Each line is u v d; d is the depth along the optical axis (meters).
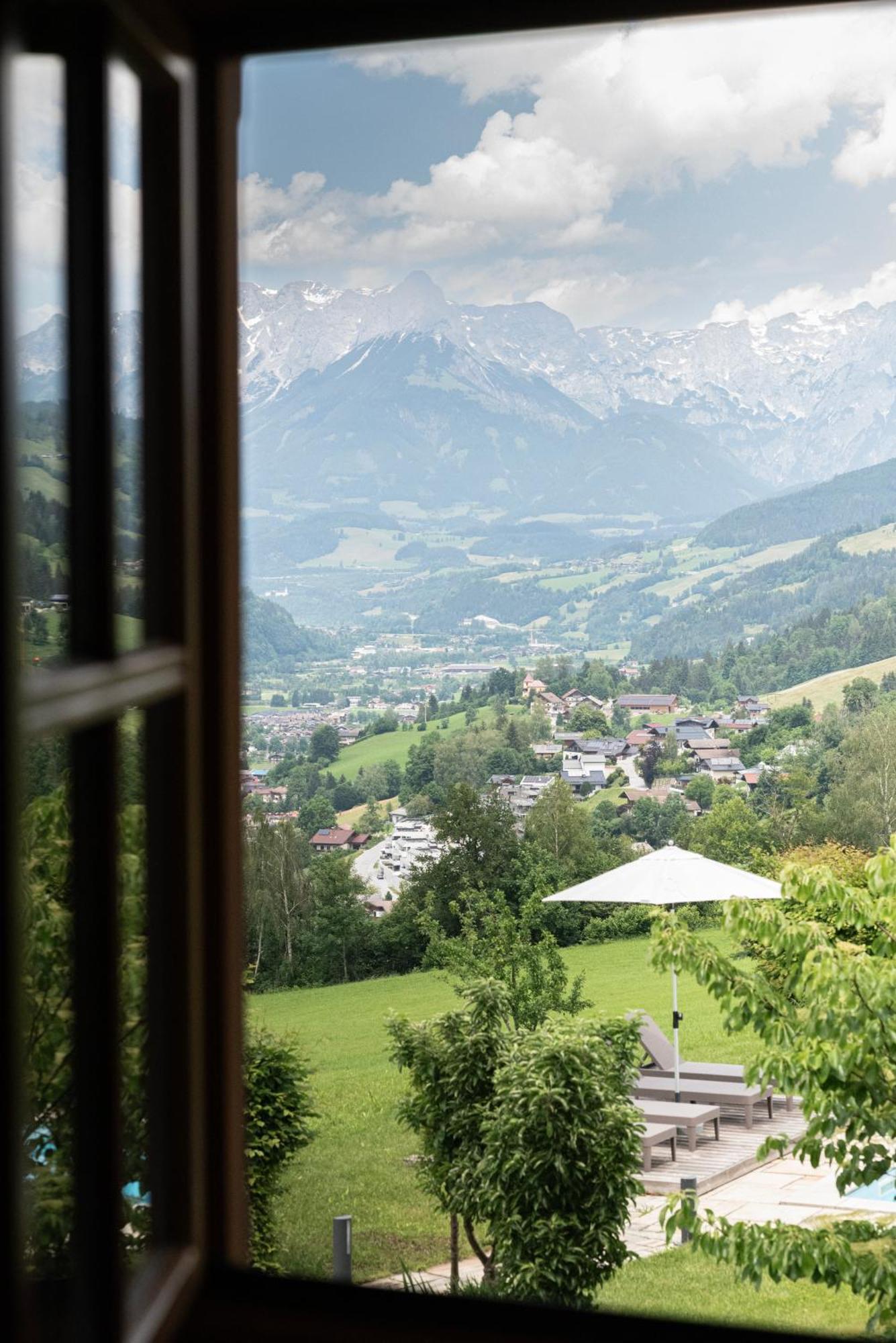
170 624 1.51
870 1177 4.16
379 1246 9.95
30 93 1.20
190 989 1.53
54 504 1.28
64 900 1.31
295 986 20.72
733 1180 9.57
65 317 1.28
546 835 22.25
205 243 1.60
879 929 4.40
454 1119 6.80
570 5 1.60
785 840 22.30
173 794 1.51
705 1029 16.56
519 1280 6.26
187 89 1.53
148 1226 1.52
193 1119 1.56
